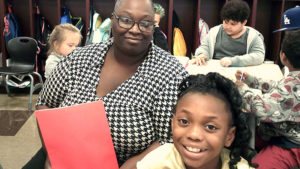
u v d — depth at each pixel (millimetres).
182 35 3871
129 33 981
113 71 1069
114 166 957
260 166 1430
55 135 927
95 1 4043
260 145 1579
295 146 1433
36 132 2770
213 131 709
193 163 727
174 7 4121
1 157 2334
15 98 3623
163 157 841
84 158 938
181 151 742
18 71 3270
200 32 3811
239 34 2523
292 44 1321
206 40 2662
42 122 923
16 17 3887
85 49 1126
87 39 3672
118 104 1004
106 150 950
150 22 982
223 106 712
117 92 1019
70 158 933
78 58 1096
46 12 4047
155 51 1063
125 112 998
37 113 920
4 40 3723
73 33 2219
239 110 734
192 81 763
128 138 1001
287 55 1354
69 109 937
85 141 937
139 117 999
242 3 2420
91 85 1063
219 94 719
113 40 1100
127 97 1009
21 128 2840
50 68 2197
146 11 970
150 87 1008
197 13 3793
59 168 933
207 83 734
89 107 947
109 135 953
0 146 2498
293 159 1437
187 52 4289
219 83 725
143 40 1000
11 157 2342
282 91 1316
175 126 746
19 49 3350
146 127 1004
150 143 1029
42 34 3807
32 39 3355
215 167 795
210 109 698
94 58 1085
